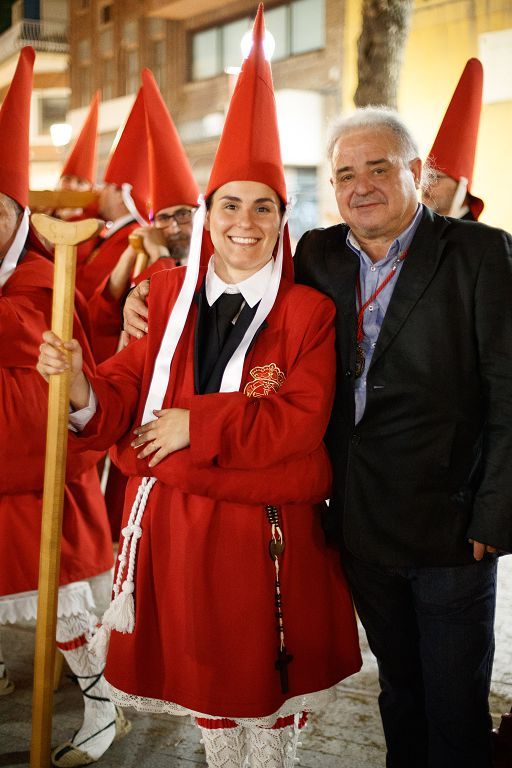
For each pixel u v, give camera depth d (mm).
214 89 15938
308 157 12547
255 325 2158
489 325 2031
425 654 2223
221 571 2088
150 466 2141
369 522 2145
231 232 2150
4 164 2645
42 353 2158
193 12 16219
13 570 2613
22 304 2633
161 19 16812
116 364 2338
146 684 2188
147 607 2182
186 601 2090
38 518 2648
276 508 2131
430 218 2164
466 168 3295
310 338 2148
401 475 2115
